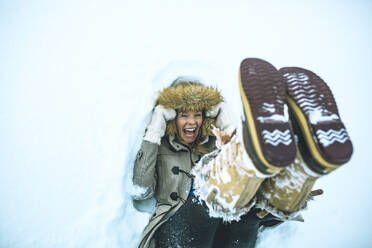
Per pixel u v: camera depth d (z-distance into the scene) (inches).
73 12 108.5
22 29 98.3
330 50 117.6
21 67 84.4
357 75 109.2
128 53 93.0
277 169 36.3
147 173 61.2
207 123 68.1
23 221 57.8
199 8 123.5
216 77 74.0
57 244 56.4
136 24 108.0
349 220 70.7
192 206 52.4
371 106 98.5
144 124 65.3
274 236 63.0
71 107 72.5
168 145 67.5
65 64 86.2
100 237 56.9
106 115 68.9
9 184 61.4
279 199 44.4
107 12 111.0
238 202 45.1
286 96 39.5
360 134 90.5
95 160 62.9
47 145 66.1
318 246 64.8
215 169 48.1
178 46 101.8
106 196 59.7
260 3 135.1
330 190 76.0
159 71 72.1
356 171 81.4
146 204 66.6
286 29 123.7
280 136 35.1
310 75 39.9
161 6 119.3
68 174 62.0
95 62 87.3
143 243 57.9
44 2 110.1
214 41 108.5
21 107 73.0
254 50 109.8
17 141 66.9
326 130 36.1
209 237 52.9
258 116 36.1
